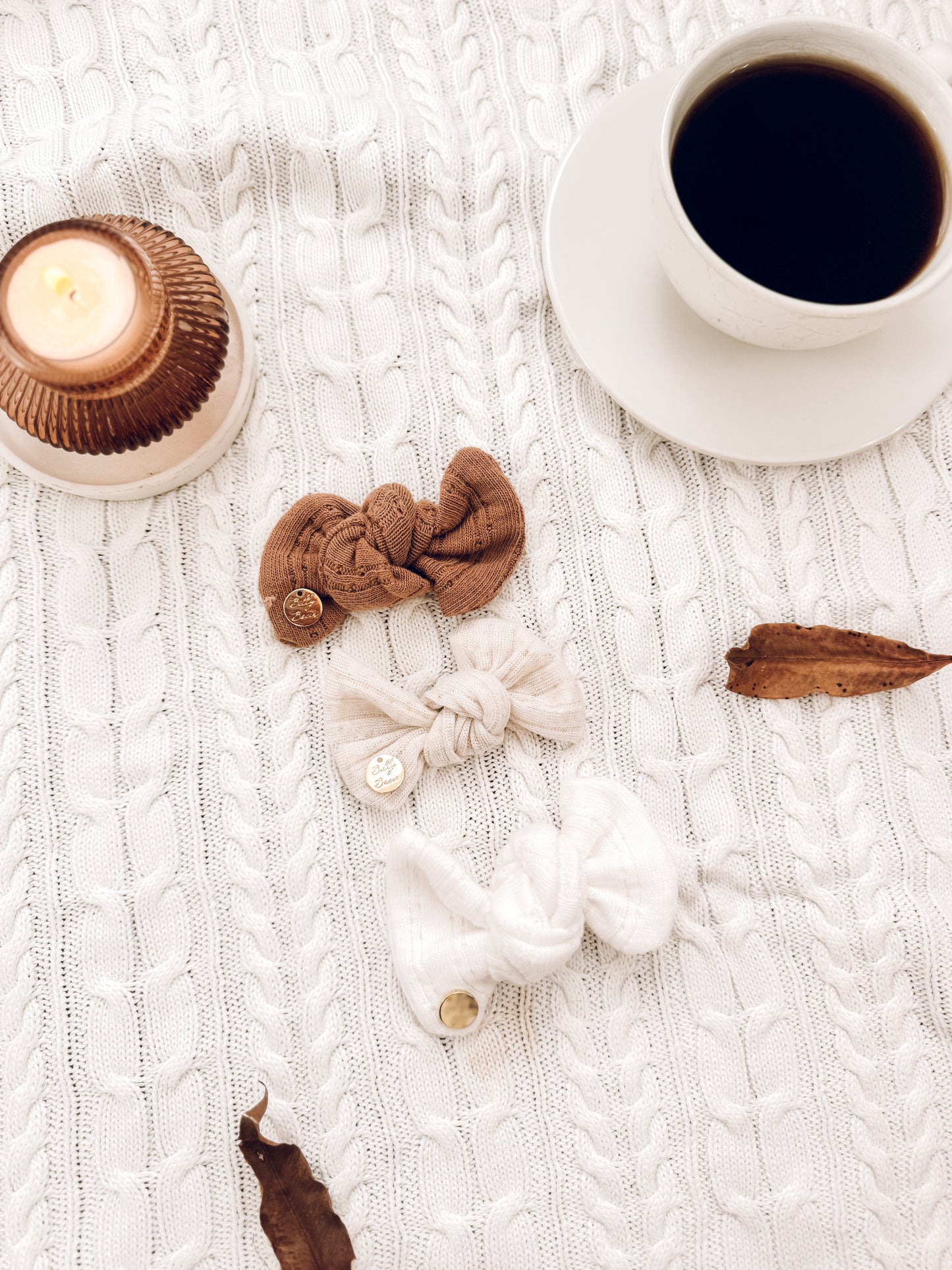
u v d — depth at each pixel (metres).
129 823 0.58
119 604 0.59
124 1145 0.57
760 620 0.60
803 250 0.54
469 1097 0.57
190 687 0.59
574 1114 0.57
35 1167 0.57
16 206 0.60
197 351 0.56
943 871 0.59
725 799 0.59
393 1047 0.58
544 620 0.60
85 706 0.59
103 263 0.54
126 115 0.61
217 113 0.61
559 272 0.58
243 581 0.59
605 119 0.59
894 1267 0.57
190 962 0.58
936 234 0.54
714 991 0.58
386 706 0.58
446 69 0.62
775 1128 0.58
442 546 0.59
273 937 0.58
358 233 0.61
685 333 0.58
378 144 0.61
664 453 0.60
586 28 0.62
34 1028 0.57
